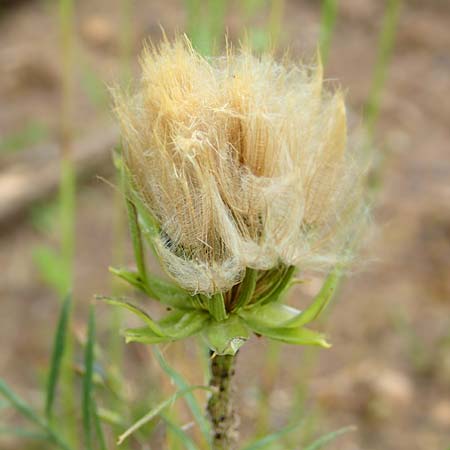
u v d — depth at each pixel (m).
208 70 0.17
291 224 0.17
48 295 0.47
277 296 0.17
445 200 0.54
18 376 0.41
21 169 0.56
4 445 0.35
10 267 0.49
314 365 0.42
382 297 0.47
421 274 0.48
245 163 0.17
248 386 0.37
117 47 0.70
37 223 0.52
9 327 0.45
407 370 0.42
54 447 0.35
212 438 0.19
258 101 0.17
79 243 0.51
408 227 0.51
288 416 0.36
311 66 0.18
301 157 0.17
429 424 0.39
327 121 0.17
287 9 0.77
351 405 0.40
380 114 0.65
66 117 0.27
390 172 0.58
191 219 0.16
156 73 0.17
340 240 0.18
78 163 0.55
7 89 0.68
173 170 0.16
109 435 0.25
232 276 0.17
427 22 0.78
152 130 0.17
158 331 0.17
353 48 0.75
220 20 0.25
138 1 0.77
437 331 0.44
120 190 0.17
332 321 0.45
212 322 0.17
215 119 0.16
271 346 0.28
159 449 0.24
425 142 0.62
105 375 0.24
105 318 0.43
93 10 0.77
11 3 0.81
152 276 0.17
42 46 0.72
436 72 0.71
